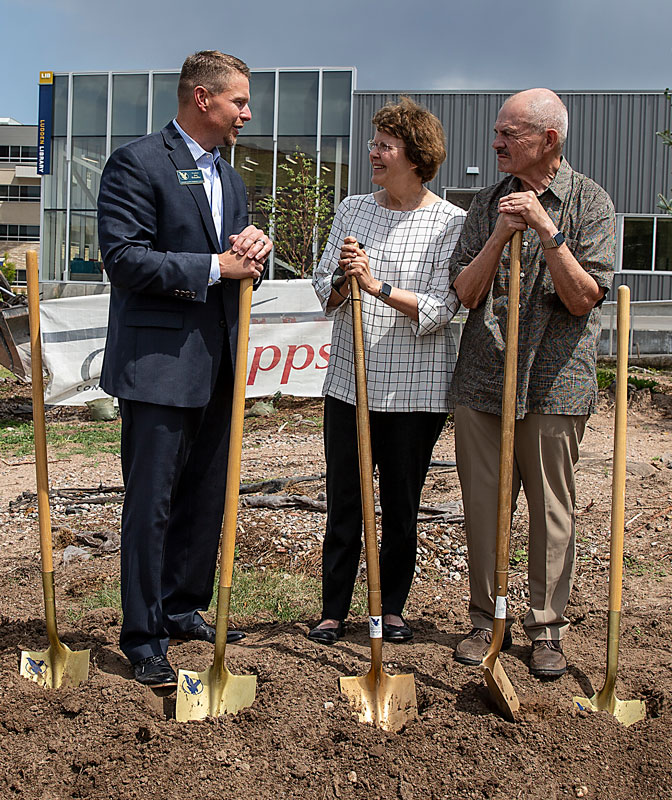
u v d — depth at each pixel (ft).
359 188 63.72
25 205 270.87
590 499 21.83
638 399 37.14
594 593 15.61
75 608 14.46
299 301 35.42
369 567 10.74
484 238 11.96
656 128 61.00
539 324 11.43
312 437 32.07
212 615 14.07
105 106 65.77
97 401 36.42
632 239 61.77
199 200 11.40
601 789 9.25
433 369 12.47
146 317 11.12
